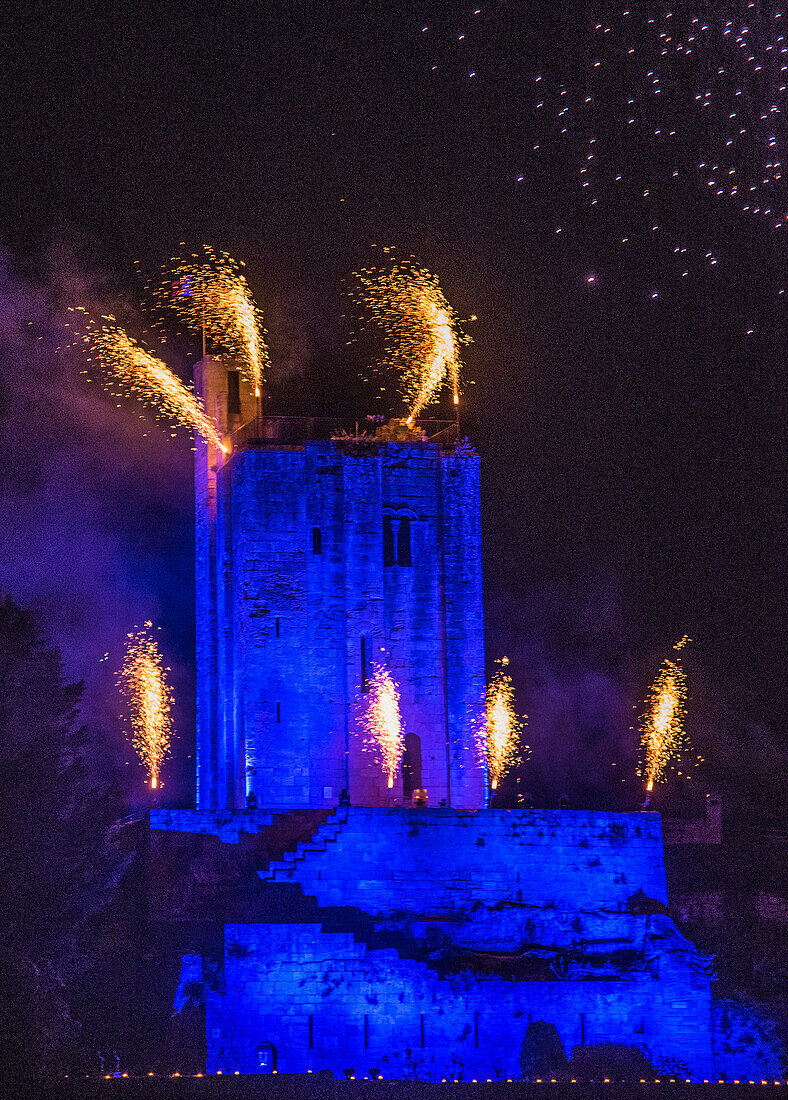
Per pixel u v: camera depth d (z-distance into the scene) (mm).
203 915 85375
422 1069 82375
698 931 94375
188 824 86938
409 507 98625
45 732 91938
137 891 86250
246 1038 81312
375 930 85438
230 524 100188
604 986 85625
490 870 88562
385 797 94938
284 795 94250
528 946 87312
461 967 84438
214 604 101250
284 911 85500
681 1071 85562
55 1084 75750
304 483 97500
